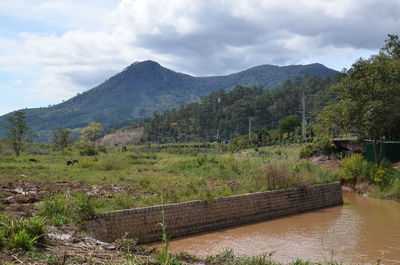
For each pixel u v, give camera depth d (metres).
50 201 11.37
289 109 116.19
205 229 14.28
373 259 10.90
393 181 22.70
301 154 35.12
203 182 19.12
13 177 20.17
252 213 16.17
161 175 23.48
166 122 126.25
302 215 17.62
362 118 23.36
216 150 62.97
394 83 23.45
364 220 16.45
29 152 45.28
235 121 115.81
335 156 32.75
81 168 27.34
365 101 23.55
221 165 25.58
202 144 79.56
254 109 116.06
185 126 122.44
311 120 92.94
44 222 9.27
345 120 24.39
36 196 13.84
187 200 14.43
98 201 13.15
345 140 32.44
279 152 42.72
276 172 18.98
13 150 41.44
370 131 23.59
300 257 10.95
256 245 12.31
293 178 19.16
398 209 19.03
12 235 7.10
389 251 11.73
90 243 8.40
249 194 16.19
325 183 20.62
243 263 8.34
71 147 56.47
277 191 17.48
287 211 17.78
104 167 27.73
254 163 25.27
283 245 12.34
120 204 13.02
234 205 15.49
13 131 39.88
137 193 16.08
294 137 56.66
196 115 126.62
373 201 21.48
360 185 24.55
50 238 8.07
